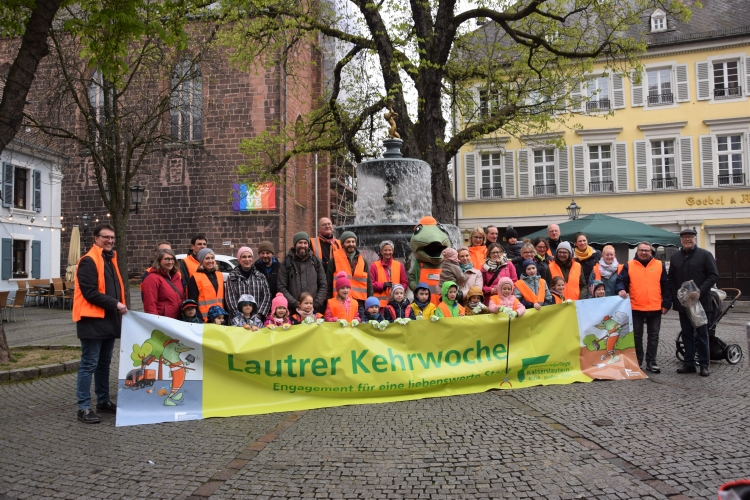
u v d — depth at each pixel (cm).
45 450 511
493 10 1532
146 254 3027
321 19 1753
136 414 616
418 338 713
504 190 3325
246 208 2939
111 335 633
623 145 3167
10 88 855
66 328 1495
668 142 3141
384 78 1569
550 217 3262
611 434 524
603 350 799
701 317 795
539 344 764
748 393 693
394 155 1204
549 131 3222
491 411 620
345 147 1941
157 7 1030
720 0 3186
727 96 3031
